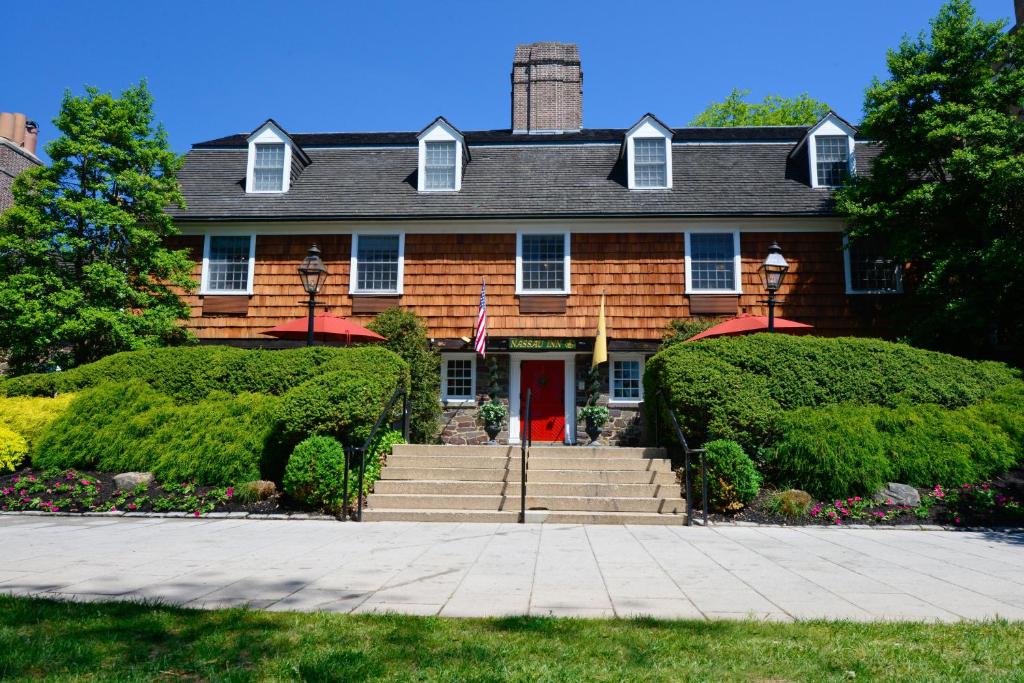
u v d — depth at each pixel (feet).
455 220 54.19
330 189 57.21
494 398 53.06
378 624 13.05
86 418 37.22
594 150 59.82
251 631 12.51
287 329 44.39
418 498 32.27
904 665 10.99
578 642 12.01
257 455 34.73
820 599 15.87
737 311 52.85
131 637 12.10
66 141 47.93
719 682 10.26
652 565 20.04
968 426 34.63
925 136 45.44
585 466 35.81
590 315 53.52
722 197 54.54
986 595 16.43
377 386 35.01
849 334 51.96
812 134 55.52
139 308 52.01
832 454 32.04
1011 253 40.68
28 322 44.75
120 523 28.63
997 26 44.57
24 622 12.92
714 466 31.55
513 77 67.15
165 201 50.80
